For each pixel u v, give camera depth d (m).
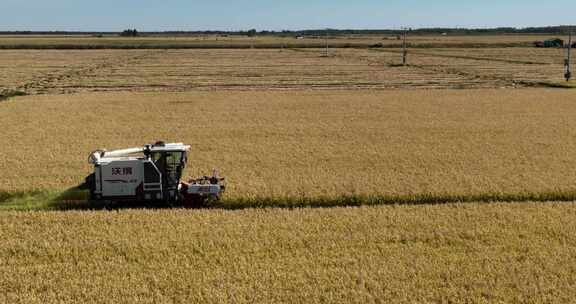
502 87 68.00
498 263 15.03
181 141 33.75
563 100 54.00
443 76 82.50
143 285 13.60
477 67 99.69
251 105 50.59
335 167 26.97
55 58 124.31
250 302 12.96
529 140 33.91
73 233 17.28
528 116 43.94
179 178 21.53
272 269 14.69
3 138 34.31
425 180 24.23
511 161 28.12
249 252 15.91
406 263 15.11
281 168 26.75
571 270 14.59
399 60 119.62
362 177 24.94
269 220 18.67
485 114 45.03
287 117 43.44
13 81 73.19
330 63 109.69
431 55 139.00
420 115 44.53
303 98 55.88
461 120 41.97
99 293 13.32
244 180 24.31
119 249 15.91
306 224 18.22
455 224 18.25
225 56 134.00
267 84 70.81
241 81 74.25
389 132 36.81
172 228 17.80
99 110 47.12
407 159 28.73
